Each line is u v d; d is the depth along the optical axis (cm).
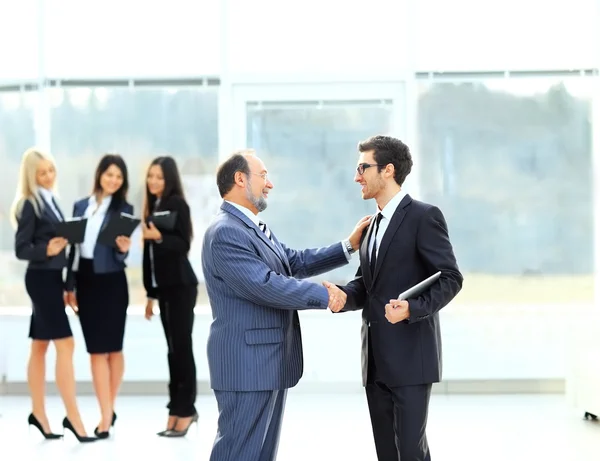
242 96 832
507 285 823
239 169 432
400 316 391
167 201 644
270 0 828
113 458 586
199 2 830
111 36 833
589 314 810
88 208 638
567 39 823
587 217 824
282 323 425
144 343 816
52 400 800
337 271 821
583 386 707
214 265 419
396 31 827
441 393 812
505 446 612
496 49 825
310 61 830
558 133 826
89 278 635
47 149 835
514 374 810
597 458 574
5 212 829
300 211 835
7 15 830
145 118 836
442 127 827
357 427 676
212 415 730
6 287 827
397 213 417
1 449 616
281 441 632
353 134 831
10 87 831
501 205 827
